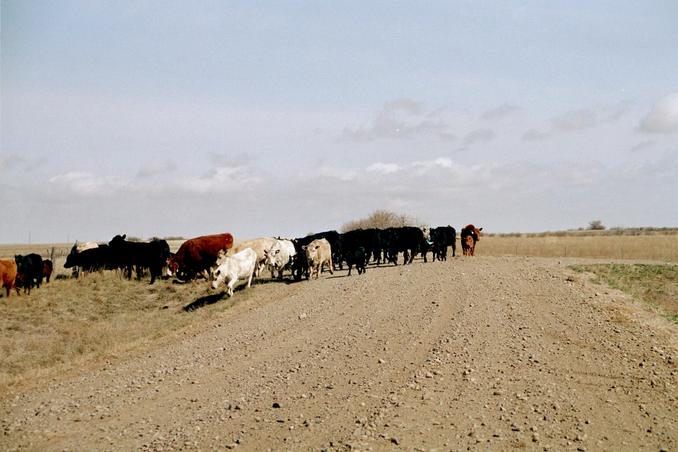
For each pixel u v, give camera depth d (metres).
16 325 20.67
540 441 8.53
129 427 9.79
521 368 11.92
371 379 11.54
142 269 31.86
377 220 49.47
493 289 19.77
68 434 9.58
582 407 9.90
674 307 18.56
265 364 13.18
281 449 8.50
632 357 12.59
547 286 20.02
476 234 35.75
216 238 28.52
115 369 13.78
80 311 23.31
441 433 8.84
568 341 13.75
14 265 25.48
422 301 18.48
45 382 13.01
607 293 19.02
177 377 12.70
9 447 9.06
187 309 21.81
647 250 38.34
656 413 9.63
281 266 26.56
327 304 19.17
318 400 10.55
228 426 9.57
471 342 13.72
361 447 8.30
